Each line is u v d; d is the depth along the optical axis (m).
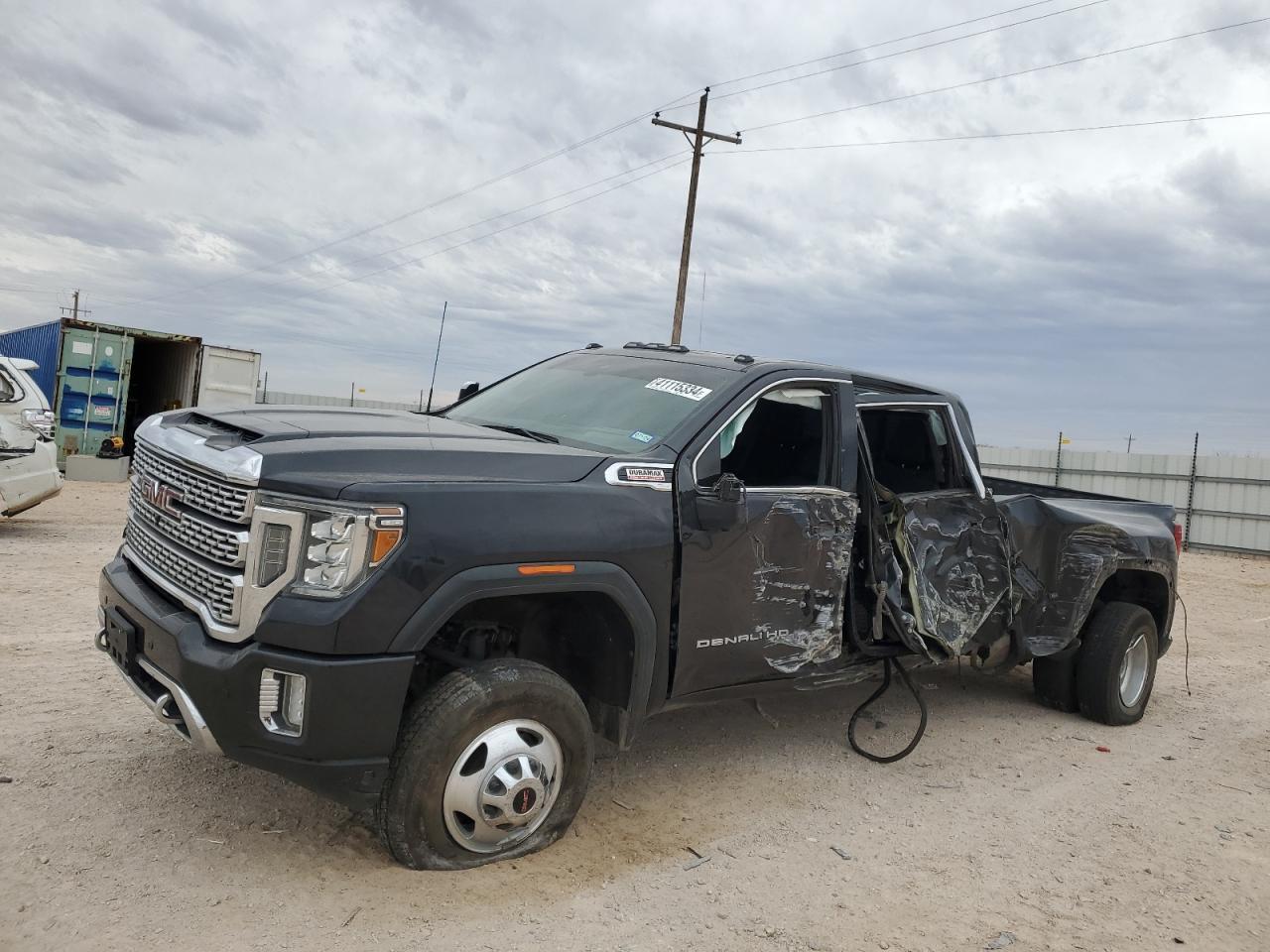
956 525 5.11
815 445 4.72
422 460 3.41
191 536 3.40
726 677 4.18
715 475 4.13
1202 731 6.35
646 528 3.77
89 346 19.11
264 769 3.19
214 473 3.29
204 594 3.29
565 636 4.02
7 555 9.16
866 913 3.46
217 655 3.13
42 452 10.58
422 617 3.17
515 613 3.92
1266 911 3.73
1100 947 3.34
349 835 3.67
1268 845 4.40
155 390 22.30
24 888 3.09
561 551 3.48
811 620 4.41
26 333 21.28
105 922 2.94
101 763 4.15
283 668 3.05
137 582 3.73
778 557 4.26
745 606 4.15
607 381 4.83
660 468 3.93
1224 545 22.23
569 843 3.79
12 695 4.95
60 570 8.59
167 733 4.56
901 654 4.91
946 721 6.03
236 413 3.92
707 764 4.89
